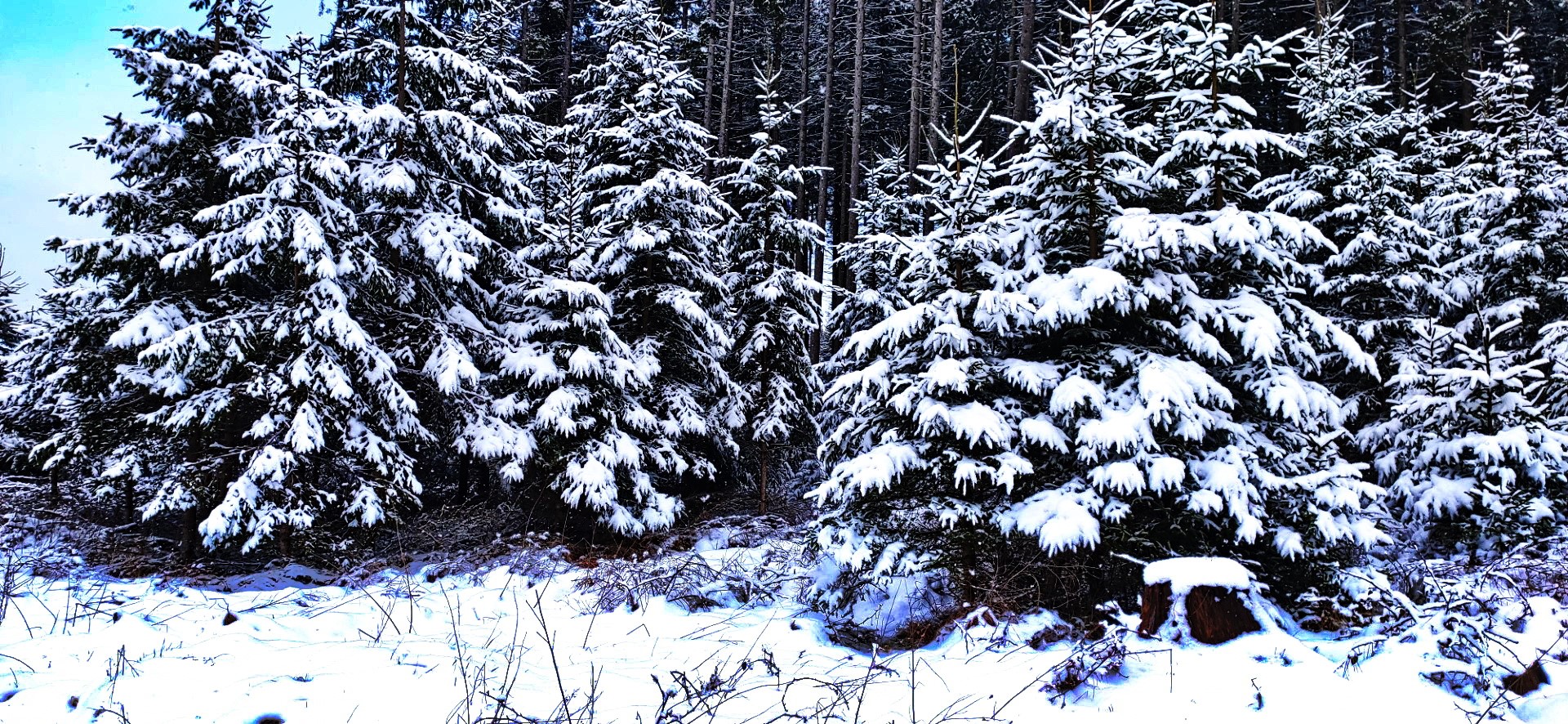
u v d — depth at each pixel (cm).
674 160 1498
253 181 1075
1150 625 554
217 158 1082
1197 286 758
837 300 2039
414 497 1105
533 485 1248
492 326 1282
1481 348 966
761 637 673
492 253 1212
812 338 1995
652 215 1461
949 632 665
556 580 934
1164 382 670
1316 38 1409
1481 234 1397
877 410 814
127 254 990
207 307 1091
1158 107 868
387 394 1064
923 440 754
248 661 484
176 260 980
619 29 1541
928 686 511
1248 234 686
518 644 623
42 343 1084
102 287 1056
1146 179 795
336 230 1074
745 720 452
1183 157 807
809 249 1764
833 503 805
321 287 1009
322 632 601
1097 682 480
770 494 1602
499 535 1185
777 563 984
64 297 1041
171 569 995
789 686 518
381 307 1164
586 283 1274
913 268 842
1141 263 721
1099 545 702
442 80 1240
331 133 1145
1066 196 781
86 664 462
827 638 689
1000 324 734
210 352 976
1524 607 556
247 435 994
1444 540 941
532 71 1672
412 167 1129
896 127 3152
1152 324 739
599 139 1505
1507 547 850
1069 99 759
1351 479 706
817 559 861
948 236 846
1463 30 2309
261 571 1014
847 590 764
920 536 754
